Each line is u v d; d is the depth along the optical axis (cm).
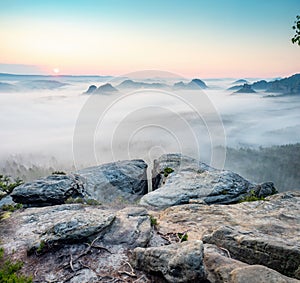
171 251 540
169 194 1284
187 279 463
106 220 762
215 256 511
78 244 696
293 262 495
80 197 1359
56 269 613
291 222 847
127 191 1160
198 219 948
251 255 556
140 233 746
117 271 583
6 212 1096
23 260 671
